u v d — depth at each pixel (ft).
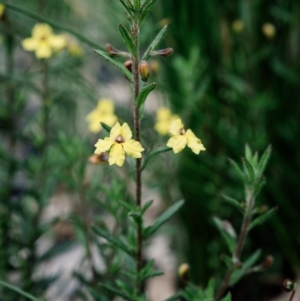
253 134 1.60
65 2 1.94
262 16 1.63
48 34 1.50
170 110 1.67
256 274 1.58
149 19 1.70
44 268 1.55
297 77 1.61
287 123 1.62
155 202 1.80
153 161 1.66
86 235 1.39
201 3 1.62
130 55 1.12
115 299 1.43
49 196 1.51
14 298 1.42
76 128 1.91
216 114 1.63
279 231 1.56
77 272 1.41
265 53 1.60
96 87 1.83
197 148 1.12
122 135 1.10
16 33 1.64
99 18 2.00
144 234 1.18
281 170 1.59
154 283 1.62
